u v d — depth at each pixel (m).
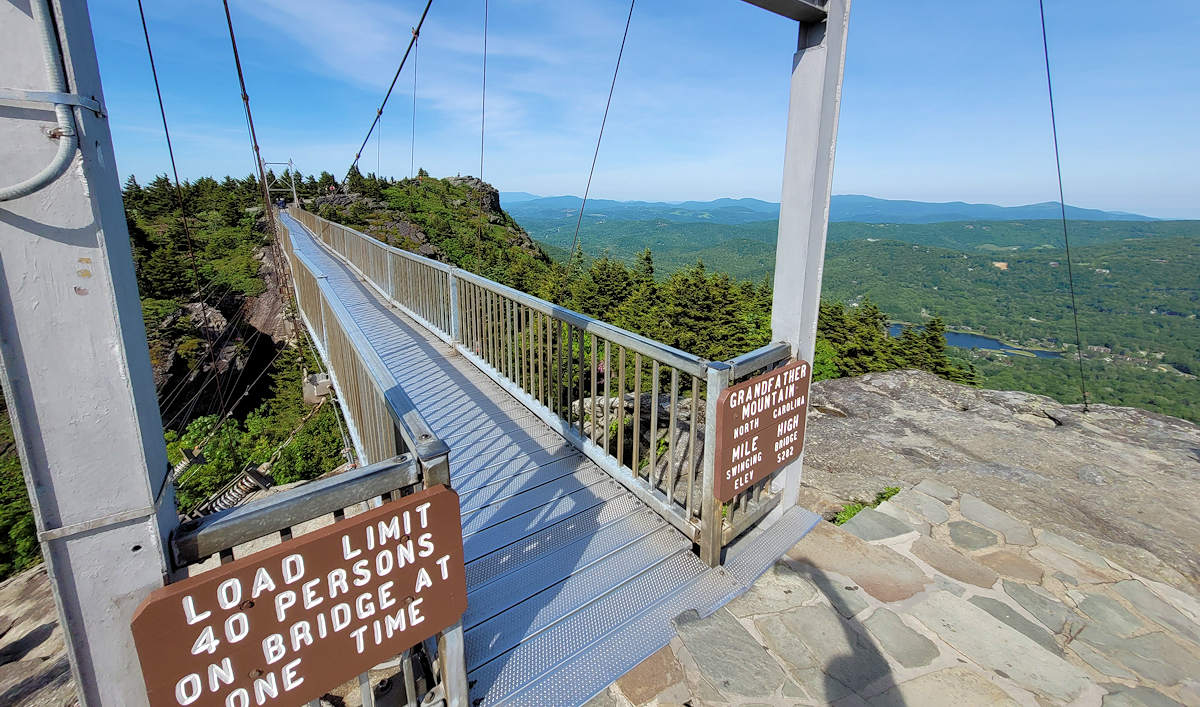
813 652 2.10
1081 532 3.41
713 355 29.31
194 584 1.12
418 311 7.36
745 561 2.63
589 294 39.53
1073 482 4.26
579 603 2.28
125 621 1.12
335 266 13.56
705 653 2.05
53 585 1.04
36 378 0.95
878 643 2.18
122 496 1.06
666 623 2.21
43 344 0.95
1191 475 4.38
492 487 3.18
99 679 1.12
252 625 1.21
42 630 6.18
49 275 0.93
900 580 2.59
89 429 1.01
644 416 6.00
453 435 3.90
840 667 2.04
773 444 2.69
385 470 1.40
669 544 2.69
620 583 2.41
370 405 2.43
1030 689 1.99
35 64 0.87
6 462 19.72
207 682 1.17
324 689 1.35
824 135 2.41
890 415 5.89
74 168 0.92
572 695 1.87
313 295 7.05
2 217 0.88
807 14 2.23
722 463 2.35
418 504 1.41
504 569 2.47
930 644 2.19
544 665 1.98
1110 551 3.18
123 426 1.04
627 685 1.91
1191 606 2.55
